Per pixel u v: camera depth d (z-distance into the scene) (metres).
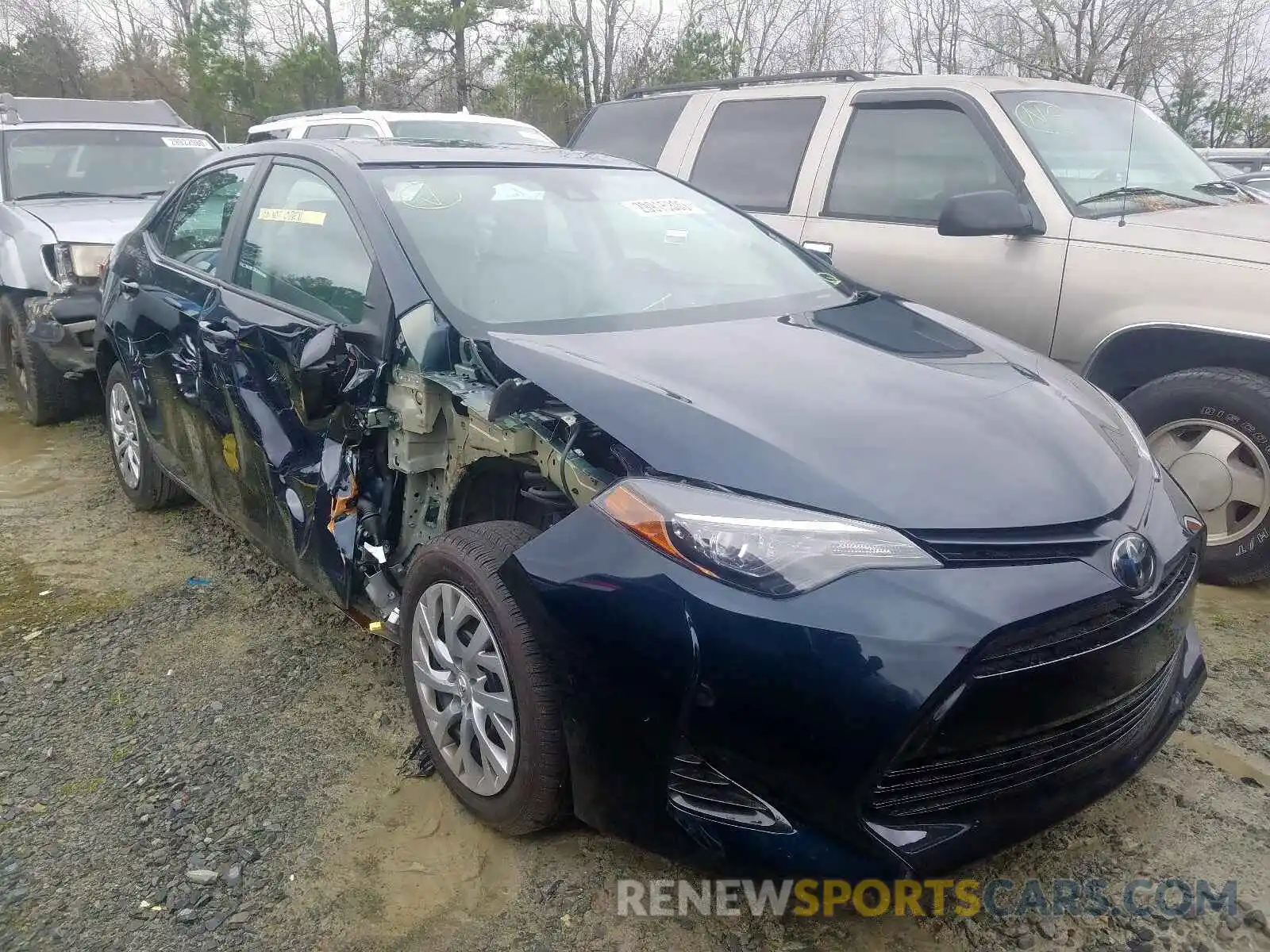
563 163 3.89
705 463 2.23
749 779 2.10
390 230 3.14
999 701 2.04
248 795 2.83
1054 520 2.21
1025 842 2.40
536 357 2.63
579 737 2.29
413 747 3.03
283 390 3.27
